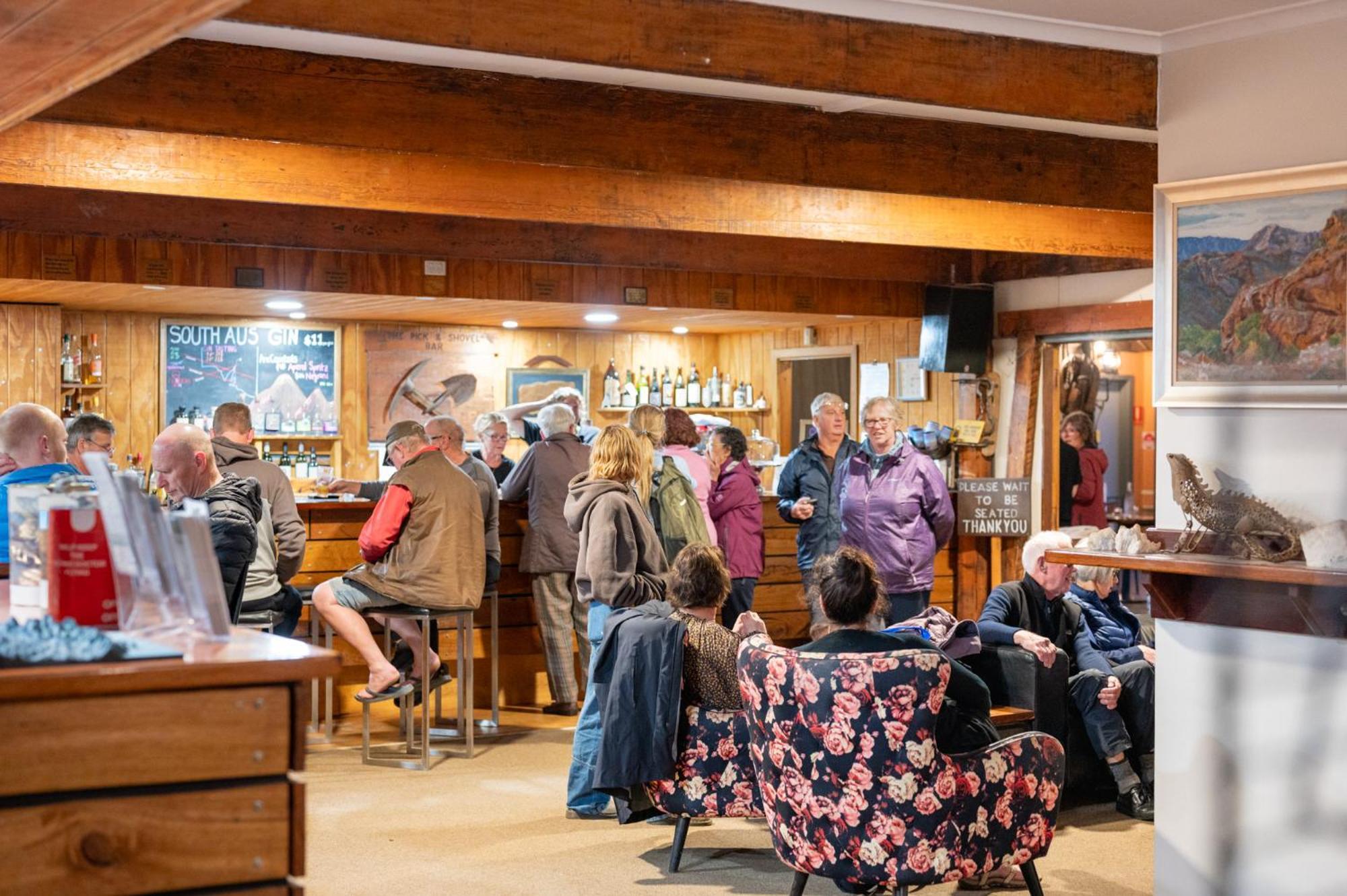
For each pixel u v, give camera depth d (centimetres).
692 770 463
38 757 204
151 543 235
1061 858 499
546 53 405
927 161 584
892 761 371
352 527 735
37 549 267
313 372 1002
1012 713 543
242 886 218
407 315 973
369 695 639
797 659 380
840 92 446
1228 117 443
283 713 220
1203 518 418
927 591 685
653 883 464
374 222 812
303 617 723
